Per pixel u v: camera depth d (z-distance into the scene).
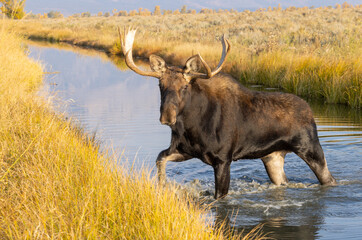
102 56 133.62
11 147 25.59
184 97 23.06
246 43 116.56
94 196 19.53
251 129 25.50
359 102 54.78
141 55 127.88
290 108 26.39
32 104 34.25
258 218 22.69
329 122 46.00
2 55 44.53
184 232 16.98
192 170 31.83
